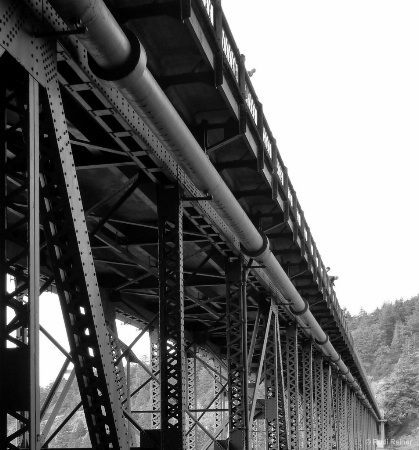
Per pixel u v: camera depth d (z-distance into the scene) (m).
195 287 26.41
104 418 9.75
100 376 9.59
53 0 8.34
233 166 17.19
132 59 9.72
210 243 19.45
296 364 30.91
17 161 8.27
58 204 9.02
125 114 11.39
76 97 10.81
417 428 138.62
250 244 19.08
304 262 27.42
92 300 9.46
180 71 12.98
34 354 8.02
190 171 13.77
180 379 13.41
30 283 8.03
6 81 8.46
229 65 13.64
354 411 68.94
